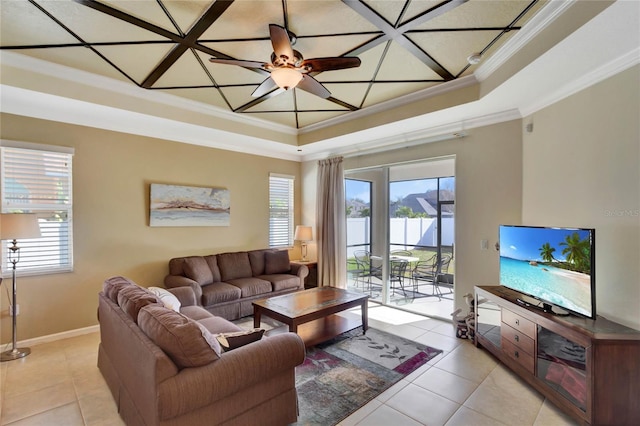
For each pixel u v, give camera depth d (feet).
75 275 11.99
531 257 9.09
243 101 12.96
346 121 14.85
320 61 7.91
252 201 17.84
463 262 12.96
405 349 10.80
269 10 7.08
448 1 6.81
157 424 5.01
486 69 9.70
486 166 12.28
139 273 13.61
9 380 8.77
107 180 12.76
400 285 15.93
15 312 10.28
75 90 10.21
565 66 7.88
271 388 6.43
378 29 7.88
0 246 10.75
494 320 10.57
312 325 12.39
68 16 7.27
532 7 7.01
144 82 11.00
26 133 10.98
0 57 8.91
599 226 8.05
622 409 6.43
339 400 7.84
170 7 6.97
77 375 9.04
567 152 9.18
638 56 7.00
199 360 5.42
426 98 11.86
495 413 7.36
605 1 5.80
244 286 14.17
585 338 6.66
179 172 14.94
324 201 18.21
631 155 7.22
